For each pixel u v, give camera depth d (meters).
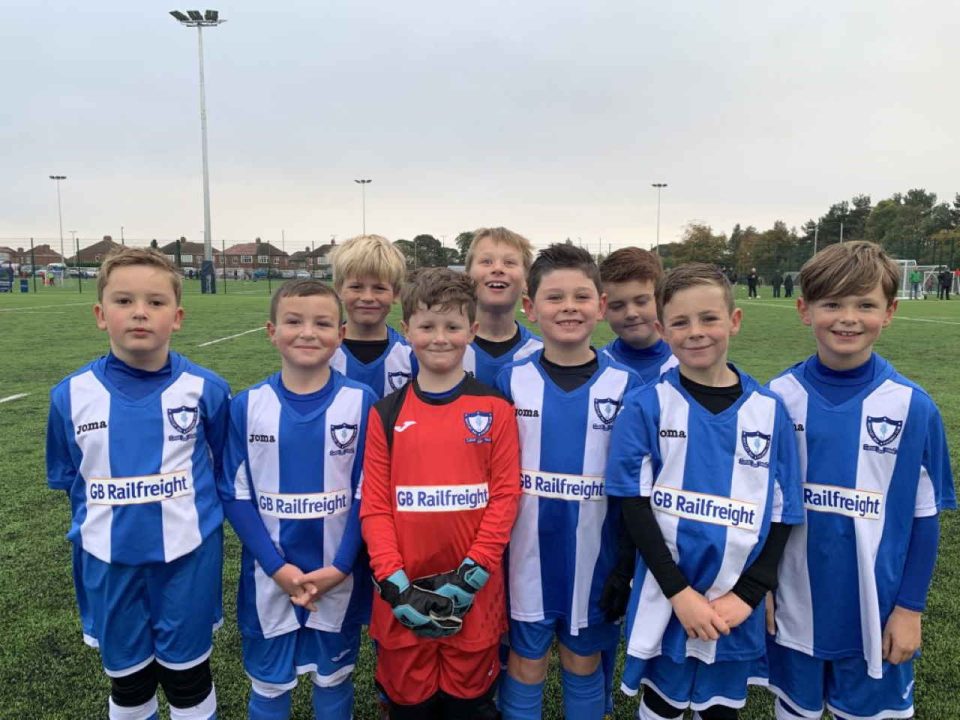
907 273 39.84
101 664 2.60
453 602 1.82
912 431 1.79
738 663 1.84
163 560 1.94
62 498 4.39
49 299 25.88
